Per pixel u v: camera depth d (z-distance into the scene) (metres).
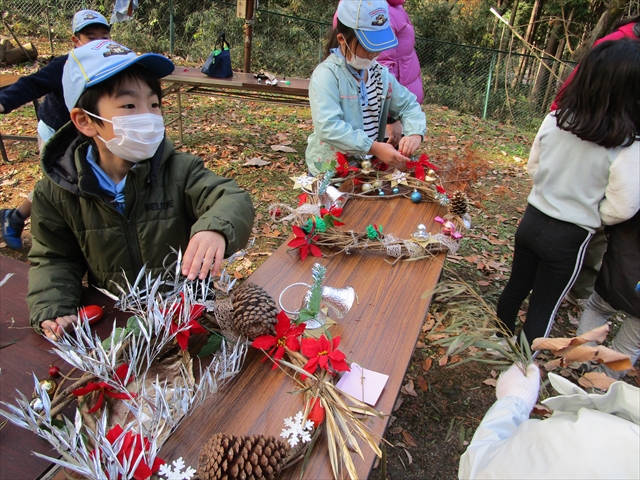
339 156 2.02
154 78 1.26
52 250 1.33
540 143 1.93
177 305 1.00
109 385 0.88
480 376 2.45
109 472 0.75
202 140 5.19
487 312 1.27
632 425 0.69
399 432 2.13
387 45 1.75
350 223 1.71
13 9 10.62
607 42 1.62
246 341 1.04
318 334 1.14
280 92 4.67
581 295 2.65
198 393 0.92
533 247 2.00
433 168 2.04
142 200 1.35
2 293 1.32
